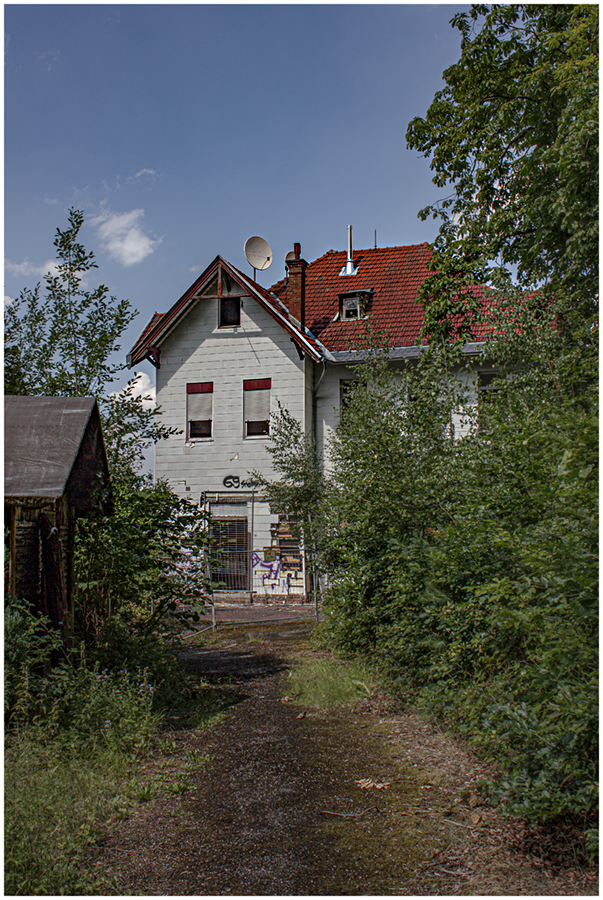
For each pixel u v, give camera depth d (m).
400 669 7.27
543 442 4.76
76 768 4.63
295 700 7.33
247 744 5.79
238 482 19.81
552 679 3.68
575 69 9.70
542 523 4.18
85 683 5.84
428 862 3.53
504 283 8.77
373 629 8.38
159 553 7.86
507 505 5.01
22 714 5.12
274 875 3.45
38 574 5.88
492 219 12.72
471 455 7.01
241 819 4.19
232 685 8.20
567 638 3.51
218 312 20.55
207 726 6.30
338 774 4.97
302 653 10.32
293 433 16.03
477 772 4.74
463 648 5.81
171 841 3.88
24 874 3.32
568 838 3.56
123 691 6.07
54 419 6.68
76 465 6.39
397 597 7.16
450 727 5.73
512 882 3.25
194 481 20.14
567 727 3.40
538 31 12.53
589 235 9.19
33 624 5.39
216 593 19.36
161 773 5.03
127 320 9.66
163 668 7.51
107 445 9.25
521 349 8.30
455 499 7.43
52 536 5.91
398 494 7.88
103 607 7.51
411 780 4.75
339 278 22.23
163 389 20.70
